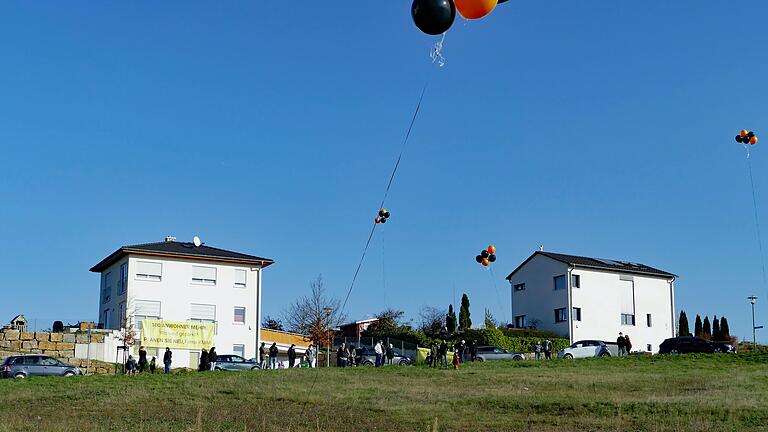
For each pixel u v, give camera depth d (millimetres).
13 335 54719
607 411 28969
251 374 42594
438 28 10727
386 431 25203
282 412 29328
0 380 40438
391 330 81000
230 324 65000
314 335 71875
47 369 44156
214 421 26656
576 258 81438
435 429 18484
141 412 28938
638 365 48906
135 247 63812
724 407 28703
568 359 53281
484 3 10867
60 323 58938
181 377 40938
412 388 36312
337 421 27188
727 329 92562
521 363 50875
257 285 66500
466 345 63531
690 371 44594
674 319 82312
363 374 42906
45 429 23812
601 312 78375
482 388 36344
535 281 80688
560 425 26375
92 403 31953
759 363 48812
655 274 81938
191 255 64250
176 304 63594
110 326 65250
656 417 27469
